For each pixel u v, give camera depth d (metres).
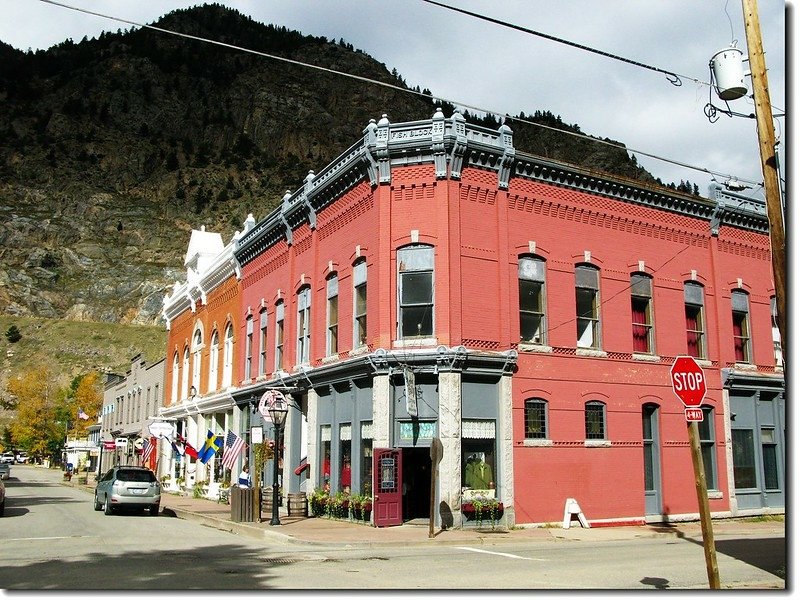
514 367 21.58
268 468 29.08
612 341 24.02
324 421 25.00
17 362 144.50
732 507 25.70
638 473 23.55
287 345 27.97
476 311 21.25
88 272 177.62
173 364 46.81
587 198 24.28
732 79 13.71
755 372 27.53
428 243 21.22
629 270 24.94
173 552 15.53
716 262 27.27
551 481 21.70
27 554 14.95
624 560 14.47
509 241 22.33
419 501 22.30
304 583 11.08
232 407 34.22
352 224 23.69
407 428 20.84
